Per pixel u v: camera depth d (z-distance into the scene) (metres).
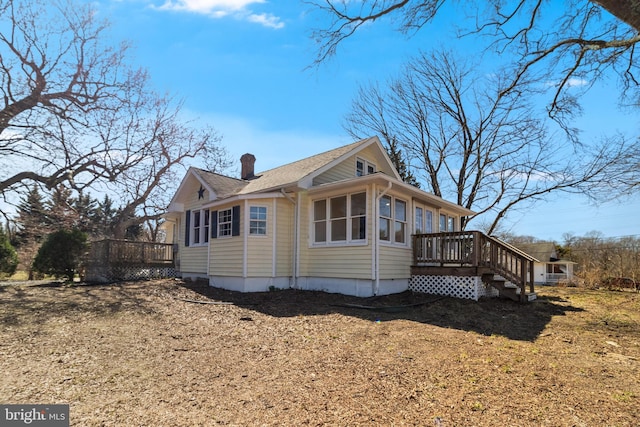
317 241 12.38
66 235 15.44
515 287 11.45
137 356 5.23
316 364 4.90
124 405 3.62
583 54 8.08
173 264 16.91
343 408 3.55
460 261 11.14
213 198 13.78
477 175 22.45
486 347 5.79
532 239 42.19
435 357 5.21
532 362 5.03
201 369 4.72
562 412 3.47
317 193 12.36
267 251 11.95
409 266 12.38
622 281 17.28
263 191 12.48
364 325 7.34
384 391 3.97
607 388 4.12
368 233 10.84
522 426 3.19
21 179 15.20
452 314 8.59
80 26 14.88
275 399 3.77
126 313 8.20
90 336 6.24
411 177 25.33
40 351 5.35
